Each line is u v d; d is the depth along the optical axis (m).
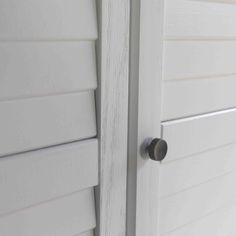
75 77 0.59
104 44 0.60
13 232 0.56
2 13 0.50
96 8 0.59
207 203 0.86
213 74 0.79
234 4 0.80
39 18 0.53
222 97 0.83
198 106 0.78
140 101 0.67
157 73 0.68
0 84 0.52
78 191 0.63
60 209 0.61
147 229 0.73
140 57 0.65
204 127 0.80
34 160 0.56
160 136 0.72
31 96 0.55
